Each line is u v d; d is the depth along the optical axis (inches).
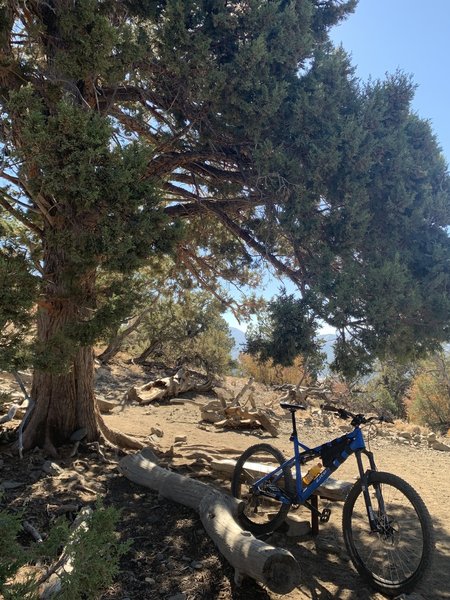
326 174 247.6
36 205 248.4
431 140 277.1
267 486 192.9
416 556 165.5
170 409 529.7
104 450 287.6
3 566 91.7
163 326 831.7
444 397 818.8
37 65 240.7
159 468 234.1
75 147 187.8
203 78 248.1
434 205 258.7
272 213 265.9
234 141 271.4
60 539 97.4
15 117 198.8
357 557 164.9
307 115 245.6
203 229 383.6
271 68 256.5
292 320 231.0
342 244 247.4
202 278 405.4
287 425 494.0
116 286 230.2
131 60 236.5
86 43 217.3
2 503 204.4
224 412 466.0
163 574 157.9
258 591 151.4
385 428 521.7
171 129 285.9
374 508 176.1
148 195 201.6
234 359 1078.4
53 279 252.1
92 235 203.2
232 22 251.0
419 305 235.1
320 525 208.1
